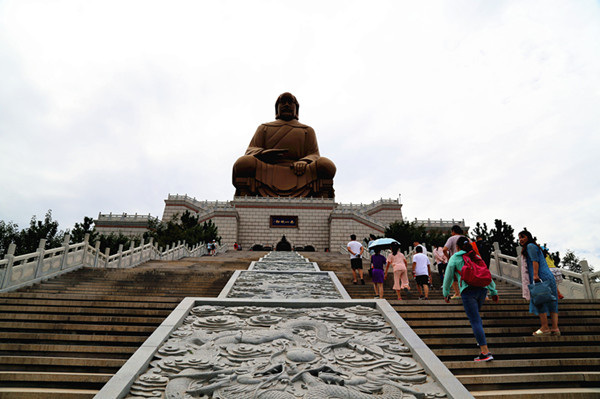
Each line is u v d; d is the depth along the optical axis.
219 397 4.17
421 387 4.51
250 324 6.27
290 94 48.62
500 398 4.62
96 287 10.55
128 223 41.22
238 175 42.69
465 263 5.70
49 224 20.50
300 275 12.20
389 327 6.30
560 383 5.08
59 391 4.71
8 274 9.80
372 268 9.55
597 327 6.70
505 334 6.54
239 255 25.72
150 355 5.08
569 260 37.69
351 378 4.57
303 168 42.47
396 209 43.50
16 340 6.13
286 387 4.38
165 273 12.32
